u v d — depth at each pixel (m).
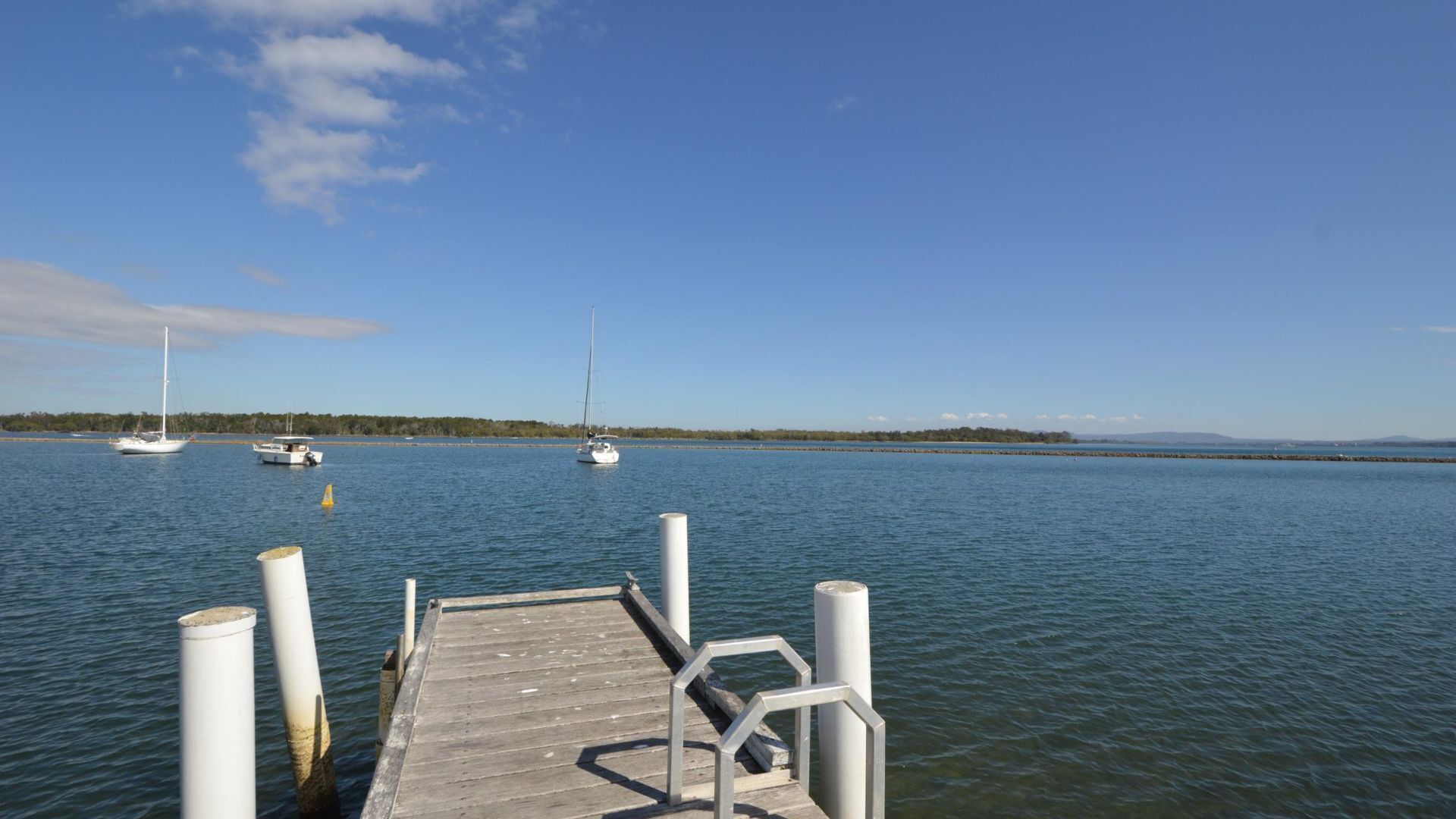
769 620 13.47
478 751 4.79
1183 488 50.62
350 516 27.78
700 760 4.67
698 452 114.06
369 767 7.88
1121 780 7.70
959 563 19.23
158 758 7.99
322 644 11.73
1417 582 17.53
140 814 6.92
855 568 18.36
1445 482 61.44
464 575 17.16
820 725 4.38
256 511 29.27
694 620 13.47
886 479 55.47
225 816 3.87
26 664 10.84
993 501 37.28
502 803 4.11
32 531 23.39
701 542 22.38
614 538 23.03
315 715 6.17
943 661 11.27
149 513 28.34
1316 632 13.04
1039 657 11.48
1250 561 20.20
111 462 62.88
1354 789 7.52
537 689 5.92
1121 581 17.16
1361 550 22.45
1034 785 7.58
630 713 5.45
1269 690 10.17
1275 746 8.46
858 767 4.24
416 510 30.03
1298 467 91.69
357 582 16.22
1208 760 8.12
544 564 18.52
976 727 8.91
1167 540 24.12
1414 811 7.14
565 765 4.59
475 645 7.02
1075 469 77.38
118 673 10.48
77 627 12.72
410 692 5.45
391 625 12.81
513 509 30.97
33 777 7.58
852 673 4.23
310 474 51.16
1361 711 9.48
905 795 7.38
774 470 65.12
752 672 10.74
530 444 137.00
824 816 3.94
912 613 13.95
